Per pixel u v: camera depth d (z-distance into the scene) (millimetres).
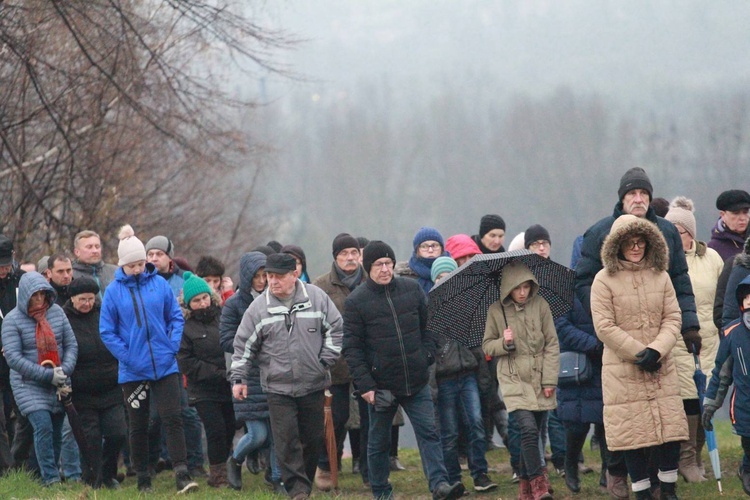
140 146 79000
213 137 70062
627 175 31031
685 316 30312
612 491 32094
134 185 83500
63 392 35594
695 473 34906
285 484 33062
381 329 32781
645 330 29375
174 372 36344
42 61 60250
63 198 72188
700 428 36000
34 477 37531
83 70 61969
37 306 35688
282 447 32969
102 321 35750
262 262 36375
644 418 29109
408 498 37375
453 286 33312
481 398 38219
